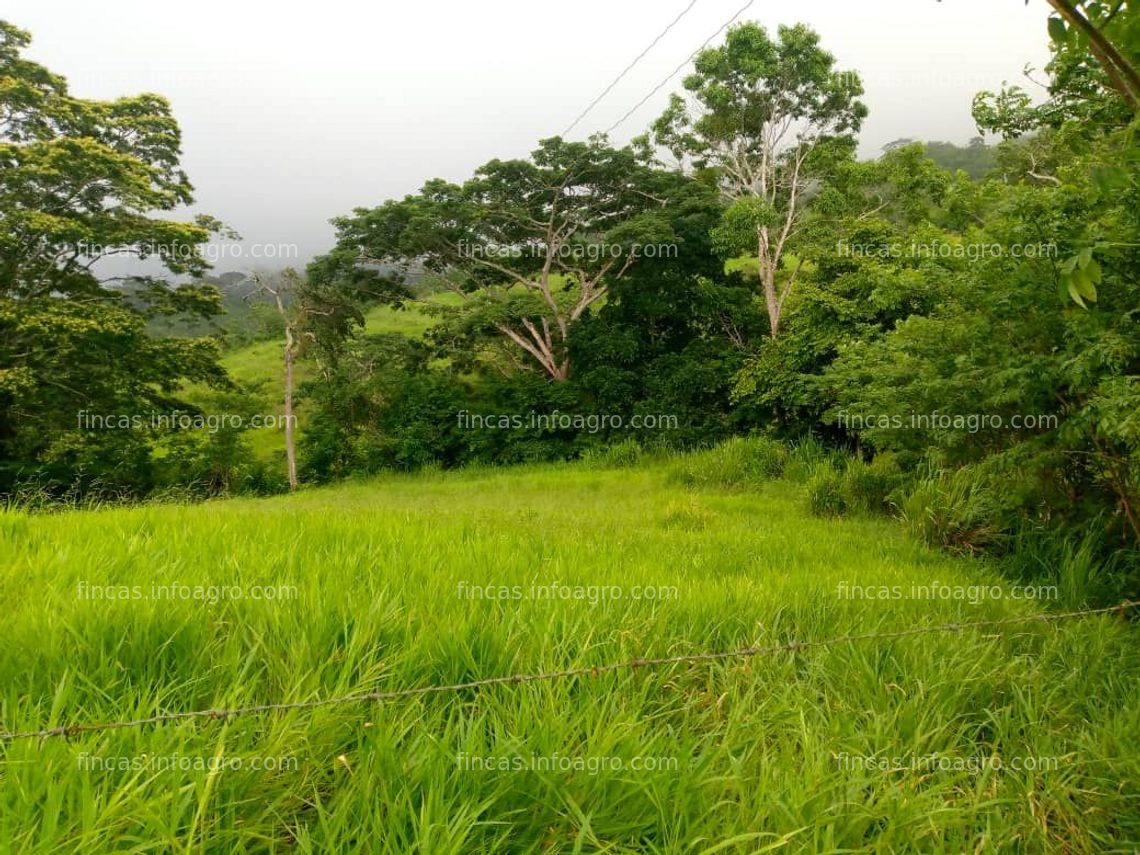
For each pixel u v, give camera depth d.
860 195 19.91
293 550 4.27
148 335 20.47
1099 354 4.54
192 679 2.54
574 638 3.21
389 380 25.44
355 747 2.34
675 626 3.64
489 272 27.53
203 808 1.69
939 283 6.39
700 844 2.02
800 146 20.97
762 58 18.98
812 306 15.97
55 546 4.19
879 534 8.03
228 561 3.95
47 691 2.38
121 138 20.19
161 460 22.05
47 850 1.57
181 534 4.83
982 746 2.92
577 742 2.39
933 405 6.60
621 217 24.80
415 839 1.83
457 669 2.82
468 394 27.81
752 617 3.88
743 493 12.59
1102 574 5.40
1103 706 3.30
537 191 23.88
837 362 10.81
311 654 2.73
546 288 25.38
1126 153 1.63
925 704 3.03
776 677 3.25
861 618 4.03
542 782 2.11
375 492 17.38
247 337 39.47
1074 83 6.41
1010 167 15.21
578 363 24.48
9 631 2.71
